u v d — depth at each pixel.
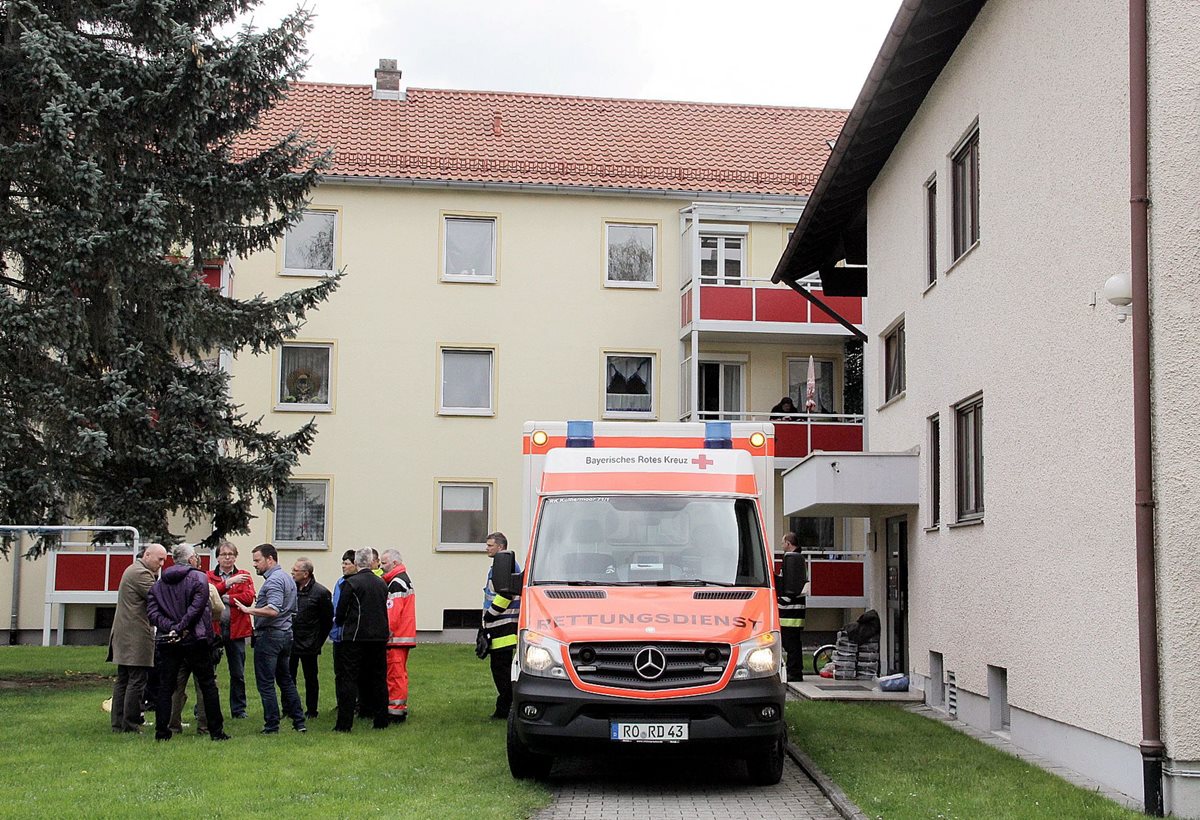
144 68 17.58
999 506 13.23
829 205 20.45
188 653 12.59
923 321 16.66
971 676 14.16
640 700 10.27
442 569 28.08
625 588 11.22
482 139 30.89
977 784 10.34
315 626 13.69
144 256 17.20
